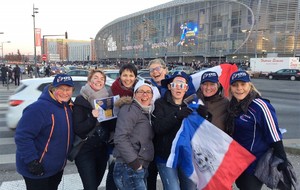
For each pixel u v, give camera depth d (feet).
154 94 10.89
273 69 144.46
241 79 9.87
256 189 10.22
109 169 11.79
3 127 28.78
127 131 9.97
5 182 15.46
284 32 198.59
